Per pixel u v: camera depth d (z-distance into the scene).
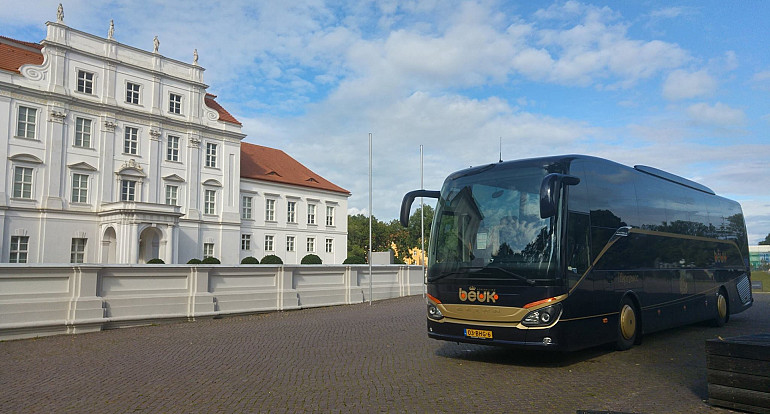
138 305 14.91
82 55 40.41
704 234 14.20
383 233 99.94
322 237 61.66
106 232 40.75
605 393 6.97
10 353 10.71
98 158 40.91
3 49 39.31
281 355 10.16
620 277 9.99
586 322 8.81
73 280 13.67
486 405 6.41
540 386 7.41
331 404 6.50
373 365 9.03
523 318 8.33
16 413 6.34
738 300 15.85
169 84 46.00
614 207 10.18
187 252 46.38
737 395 5.95
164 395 7.07
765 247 82.00
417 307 20.42
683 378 7.82
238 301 17.56
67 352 10.78
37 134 38.00
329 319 16.59
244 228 53.22
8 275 12.53
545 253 8.36
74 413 6.29
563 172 8.80
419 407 6.34
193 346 11.41
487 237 8.98
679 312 12.28
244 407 6.42
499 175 9.30
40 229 37.72
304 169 64.81
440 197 9.95
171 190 45.72
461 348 10.80
